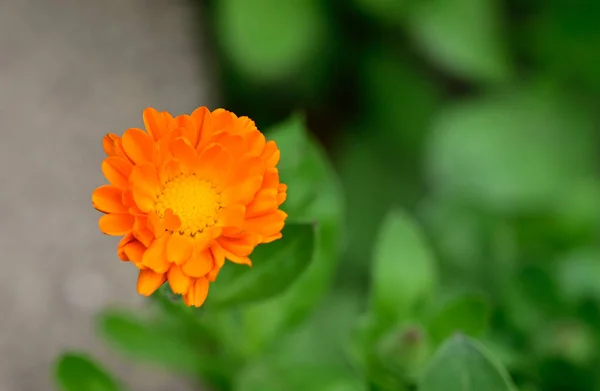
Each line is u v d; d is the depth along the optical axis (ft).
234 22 2.27
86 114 2.33
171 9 2.54
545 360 1.91
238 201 1.52
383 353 1.77
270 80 2.52
